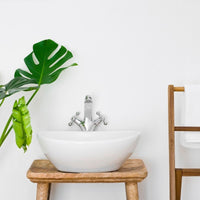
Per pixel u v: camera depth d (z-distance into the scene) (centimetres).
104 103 190
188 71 191
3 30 190
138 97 190
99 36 191
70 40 190
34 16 190
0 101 189
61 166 156
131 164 176
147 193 190
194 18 191
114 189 189
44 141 153
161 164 190
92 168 154
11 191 188
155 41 191
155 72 191
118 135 176
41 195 156
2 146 189
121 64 190
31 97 176
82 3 191
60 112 190
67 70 190
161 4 191
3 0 189
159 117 190
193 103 171
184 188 190
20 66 190
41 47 179
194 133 172
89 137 176
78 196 189
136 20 191
